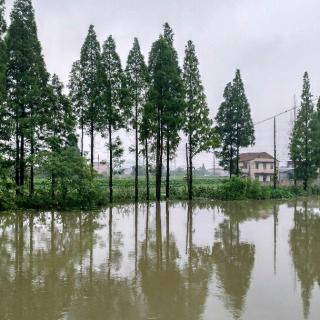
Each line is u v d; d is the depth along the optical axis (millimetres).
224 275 10938
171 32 37500
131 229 19109
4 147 27859
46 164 26281
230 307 8359
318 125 51719
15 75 28844
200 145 38375
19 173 29141
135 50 34812
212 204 33750
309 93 52250
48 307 8328
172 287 9766
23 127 28016
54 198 26828
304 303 8633
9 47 28734
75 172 26984
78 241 15766
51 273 10984
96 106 33344
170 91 35594
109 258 12852
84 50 33969
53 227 19469
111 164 33844
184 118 37125
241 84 46781
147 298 8922
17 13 29156
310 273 11188
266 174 78438
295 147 52031
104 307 8336
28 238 16375
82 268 11539
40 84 29656
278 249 14539
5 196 25734
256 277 10742
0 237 16594
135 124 34969
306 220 23047
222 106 47125
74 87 34125
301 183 60250
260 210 28828
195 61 38344
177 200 37656
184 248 14625
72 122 30656
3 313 7992
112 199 34156
